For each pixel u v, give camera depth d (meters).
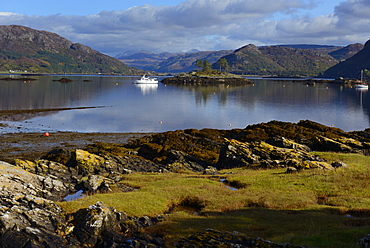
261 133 56.91
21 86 196.75
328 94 189.50
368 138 56.62
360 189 29.55
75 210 22.22
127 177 36.97
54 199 27.20
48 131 70.56
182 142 54.12
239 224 22.09
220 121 91.50
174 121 89.94
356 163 39.19
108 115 97.00
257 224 22.12
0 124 76.38
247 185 33.28
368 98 165.25
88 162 38.91
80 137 65.06
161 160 47.88
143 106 121.12
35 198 20.80
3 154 50.22
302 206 26.56
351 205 25.81
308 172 36.09
